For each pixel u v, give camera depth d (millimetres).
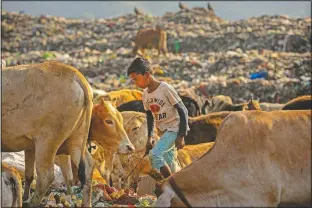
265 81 42250
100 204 11227
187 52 55875
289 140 10469
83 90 10977
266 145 10438
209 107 29219
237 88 41688
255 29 59281
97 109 12484
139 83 11617
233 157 10445
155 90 11602
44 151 10820
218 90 41625
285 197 10367
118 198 11930
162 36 52219
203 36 57625
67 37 59844
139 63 11531
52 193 12180
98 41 58781
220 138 10656
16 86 10852
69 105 10820
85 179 11172
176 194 10312
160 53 52344
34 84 10844
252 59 48312
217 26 62812
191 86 41812
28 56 50688
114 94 21234
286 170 10344
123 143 12422
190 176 10445
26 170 11875
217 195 10289
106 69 46438
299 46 54875
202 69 47281
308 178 10328
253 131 10539
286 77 44844
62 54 52875
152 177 14180
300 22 62750
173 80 44531
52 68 10969
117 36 60031
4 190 10352
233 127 10633
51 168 10883
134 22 65500
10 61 48188
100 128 12461
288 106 21609
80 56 52719
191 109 25219
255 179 10289
